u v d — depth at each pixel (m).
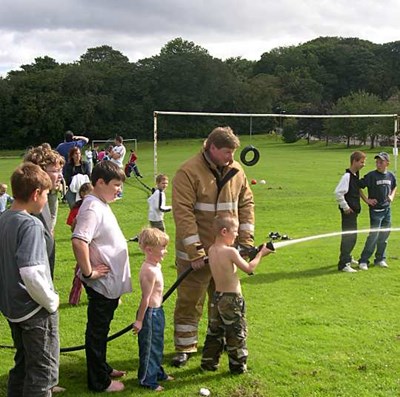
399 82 113.12
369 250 8.87
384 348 5.53
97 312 4.61
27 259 3.68
